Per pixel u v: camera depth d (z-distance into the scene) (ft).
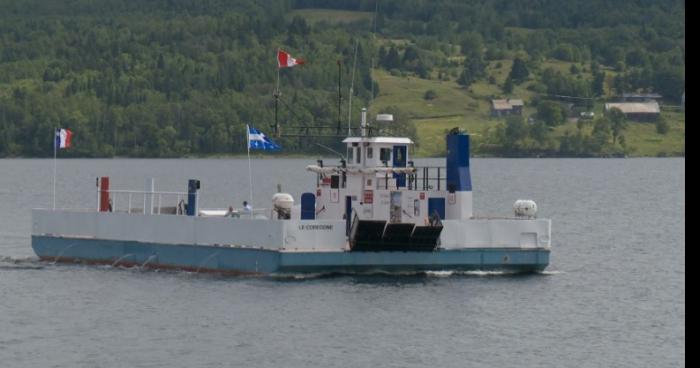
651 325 647.15
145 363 565.53
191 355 577.84
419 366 560.61
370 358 572.51
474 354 581.53
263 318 642.63
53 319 652.48
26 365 564.30
